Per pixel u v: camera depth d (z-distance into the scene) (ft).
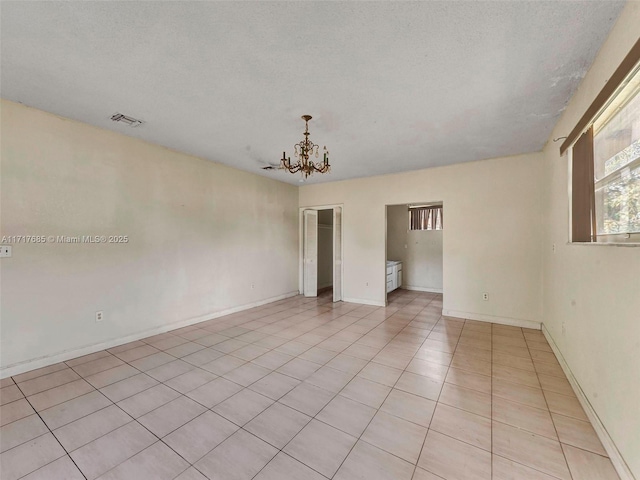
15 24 5.57
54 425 6.52
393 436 6.22
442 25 5.58
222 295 15.70
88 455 5.65
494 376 8.88
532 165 13.44
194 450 5.80
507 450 5.79
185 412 7.05
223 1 5.02
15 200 8.87
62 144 9.84
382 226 17.94
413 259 24.29
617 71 4.83
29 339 9.14
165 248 12.97
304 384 8.41
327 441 6.07
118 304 11.33
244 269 17.04
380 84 7.68
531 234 13.51
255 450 5.81
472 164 14.92
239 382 8.51
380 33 5.80
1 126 8.62
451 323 14.40
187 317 13.91
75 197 10.15
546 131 10.89
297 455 5.68
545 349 11.03
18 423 6.59
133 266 11.81
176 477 5.15
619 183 5.45
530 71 7.07
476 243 14.85
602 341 6.15
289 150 13.20
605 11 5.23
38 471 5.26
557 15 5.32
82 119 10.02
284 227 20.22
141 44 6.18
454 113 9.36
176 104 8.87
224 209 15.78
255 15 5.34
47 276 9.51
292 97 8.39
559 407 7.25
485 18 5.40
